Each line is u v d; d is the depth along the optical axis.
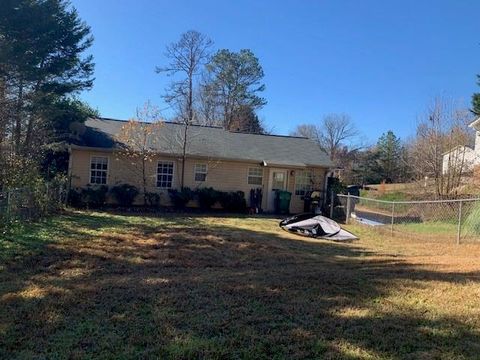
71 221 12.12
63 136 18.80
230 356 3.49
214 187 19.25
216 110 41.19
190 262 7.59
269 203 19.64
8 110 16.53
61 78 19.73
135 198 18.22
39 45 17.94
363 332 4.02
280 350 3.61
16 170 12.50
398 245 10.59
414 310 4.70
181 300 4.98
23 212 10.69
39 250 7.86
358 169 53.03
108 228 11.27
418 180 25.66
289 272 6.75
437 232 12.08
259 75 42.41
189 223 13.51
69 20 19.22
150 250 8.51
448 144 23.44
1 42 16.28
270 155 20.00
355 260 8.19
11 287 5.49
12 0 16.30
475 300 5.10
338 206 18.23
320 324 4.22
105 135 18.88
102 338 3.83
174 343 3.71
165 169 18.83
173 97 36.34
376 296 5.26
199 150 19.25
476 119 21.97
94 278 6.15
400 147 51.16
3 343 3.71
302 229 12.56
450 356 3.50
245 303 4.91
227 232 11.72
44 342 3.74
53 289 5.39
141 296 5.12
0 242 8.20
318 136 58.94
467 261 7.85
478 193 18.33
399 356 3.50
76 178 17.59
